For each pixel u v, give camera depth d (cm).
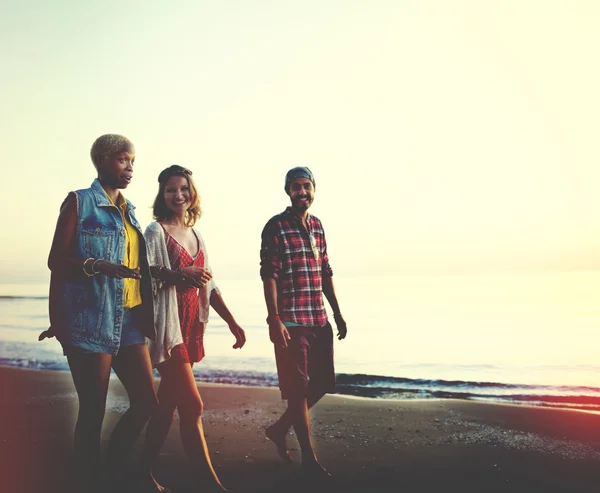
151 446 299
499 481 303
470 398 524
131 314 283
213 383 598
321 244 363
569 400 507
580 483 300
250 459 348
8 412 463
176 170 324
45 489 297
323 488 298
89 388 260
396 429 407
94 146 282
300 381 330
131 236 287
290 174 351
